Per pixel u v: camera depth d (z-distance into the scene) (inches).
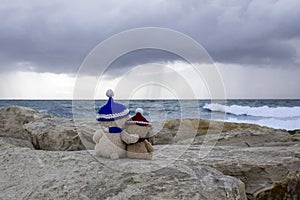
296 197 127.2
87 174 106.3
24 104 1337.4
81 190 97.7
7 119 224.1
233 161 131.6
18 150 141.9
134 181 99.6
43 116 235.9
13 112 229.8
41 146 186.5
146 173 104.0
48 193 98.0
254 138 194.1
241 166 127.5
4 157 133.2
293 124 764.0
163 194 92.3
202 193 92.7
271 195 122.6
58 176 108.0
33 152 136.9
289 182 125.1
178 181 98.7
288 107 908.0
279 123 788.0
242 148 165.0
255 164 127.3
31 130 193.8
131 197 91.8
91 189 97.7
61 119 221.6
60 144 181.9
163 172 104.8
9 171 119.3
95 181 101.5
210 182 99.3
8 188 106.9
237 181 104.1
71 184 101.2
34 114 234.1
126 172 105.3
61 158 125.5
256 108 881.5
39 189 101.0
